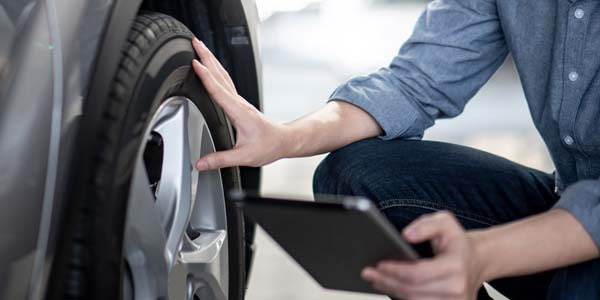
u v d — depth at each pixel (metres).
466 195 1.57
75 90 1.18
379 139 1.65
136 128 1.23
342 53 6.09
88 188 1.16
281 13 7.31
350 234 0.95
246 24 1.73
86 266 1.15
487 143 3.99
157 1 1.66
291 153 1.52
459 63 1.65
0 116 1.09
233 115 1.45
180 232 1.38
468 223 1.56
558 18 1.42
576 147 1.43
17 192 1.10
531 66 1.48
